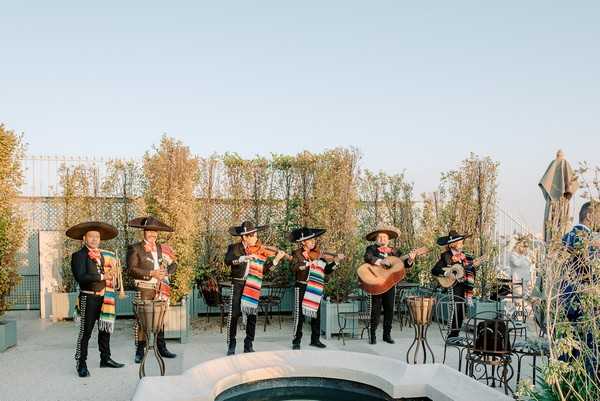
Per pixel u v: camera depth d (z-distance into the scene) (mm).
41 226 12930
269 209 11938
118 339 9547
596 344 4070
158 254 7664
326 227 10328
